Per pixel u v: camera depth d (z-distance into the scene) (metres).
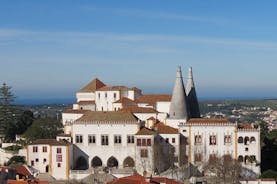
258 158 172.75
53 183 163.00
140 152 171.62
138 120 179.38
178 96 188.38
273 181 157.75
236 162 167.12
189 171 166.62
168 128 177.88
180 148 175.38
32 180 137.25
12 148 192.88
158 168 169.38
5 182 142.12
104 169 169.12
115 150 176.62
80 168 177.62
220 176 162.50
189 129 176.38
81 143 178.88
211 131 175.25
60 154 172.38
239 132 173.75
